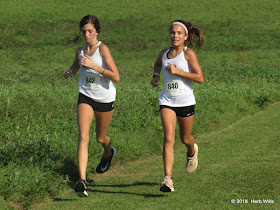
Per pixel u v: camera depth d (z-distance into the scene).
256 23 141.38
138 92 51.06
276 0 167.62
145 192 19.72
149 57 106.31
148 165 26.20
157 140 31.34
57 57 103.06
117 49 113.94
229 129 37.88
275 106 50.06
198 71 19.19
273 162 24.27
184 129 20.06
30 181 19.47
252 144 30.83
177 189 19.88
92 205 17.84
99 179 23.34
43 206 18.16
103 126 21.20
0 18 133.38
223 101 47.28
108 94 20.36
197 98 47.09
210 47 116.75
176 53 19.61
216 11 154.38
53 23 133.50
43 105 39.94
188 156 21.59
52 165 22.31
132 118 36.41
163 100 19.66
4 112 35.00
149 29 133.25
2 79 66.75
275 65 88.31
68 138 28.64
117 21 140.38
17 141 25.53
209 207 16.67
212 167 24.19
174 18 146.00
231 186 19.66
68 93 49.16
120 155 27.36
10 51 106.19
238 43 121.19
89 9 152.75
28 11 144.50
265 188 18.91
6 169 21.16
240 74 74.62
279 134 34.09
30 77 70.38
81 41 119.56
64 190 20.36
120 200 18.41
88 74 19.97
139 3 163.00
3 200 17.72
